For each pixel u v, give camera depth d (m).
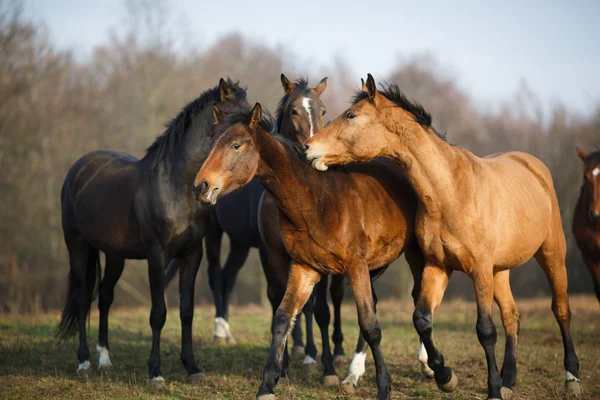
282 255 10.59
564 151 39.44
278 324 8.58
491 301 8.75
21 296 29.31
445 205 8.69
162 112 36.69
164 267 10.71
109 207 11.41
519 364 12.18
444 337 16.34
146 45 39.44
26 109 33.19
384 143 8.87
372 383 10.47
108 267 12.08
